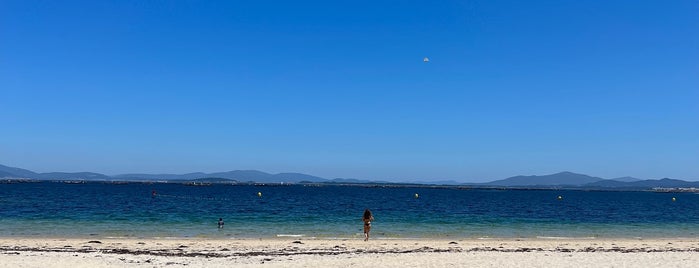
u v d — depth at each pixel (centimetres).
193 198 11388
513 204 10800
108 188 19325
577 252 2738
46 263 2092
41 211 6225
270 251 2736
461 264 2198
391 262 2236
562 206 10150
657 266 2239
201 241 3388
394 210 7781
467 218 6062
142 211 6519
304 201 10744
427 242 3475
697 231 4819
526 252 2716
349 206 8788
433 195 17712
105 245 3003
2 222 4694
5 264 2052
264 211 6950
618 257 2484
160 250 2727
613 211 8475
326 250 2809
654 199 16412
